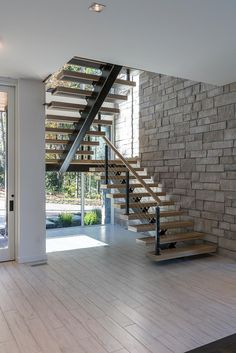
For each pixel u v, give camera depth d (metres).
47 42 3.20
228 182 4.75
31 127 4.48
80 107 5.19
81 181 7.54
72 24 2.81
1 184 4.51
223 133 4.83
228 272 4.13
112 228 7.30
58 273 4.04
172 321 2.77
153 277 3.92
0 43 3.21
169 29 2.93
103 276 3.95
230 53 3.51
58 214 7.29
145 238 4.80
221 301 3.20
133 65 3.92
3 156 4.52
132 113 7.14
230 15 2.68
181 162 5.66
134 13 2.62
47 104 5.00
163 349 2.32
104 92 4.83
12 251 4.54
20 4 2.45
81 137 5.49
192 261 4.63
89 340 2.44
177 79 5.74
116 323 2.72
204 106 5.18
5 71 4.11
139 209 5.64
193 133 5.39
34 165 4.51
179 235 4.95
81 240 6.03
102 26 2.85
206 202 5.14
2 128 4.51
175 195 5.81
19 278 3.83
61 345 2.37
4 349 2.32
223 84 4.78
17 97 4.45
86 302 3.15
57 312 2.92
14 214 4.54
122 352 2.28
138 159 6.83
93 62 4.60
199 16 2.69
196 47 3.35
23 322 2.73
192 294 3.38
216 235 4.96
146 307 3.05
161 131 6.18
